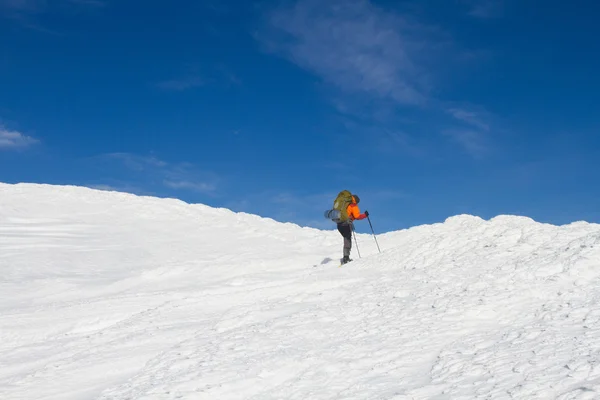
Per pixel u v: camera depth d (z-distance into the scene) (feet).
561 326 21.91
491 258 32.86
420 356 22.49
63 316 38.19
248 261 51.85
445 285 30.22
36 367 29.55
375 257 43.09
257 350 25.52
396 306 28.89
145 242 64.95
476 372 19.61
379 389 20.22
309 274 42.22
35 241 63.93
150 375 25.00
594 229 33.63
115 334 32.76
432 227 61.41
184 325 32.89
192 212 81.15
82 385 26.02
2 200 82.02
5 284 48.44
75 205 82.58
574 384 17.03
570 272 26.81
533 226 36.86
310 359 23.85
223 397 21.57
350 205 46.55
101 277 51.31
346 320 28.45
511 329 23.07
